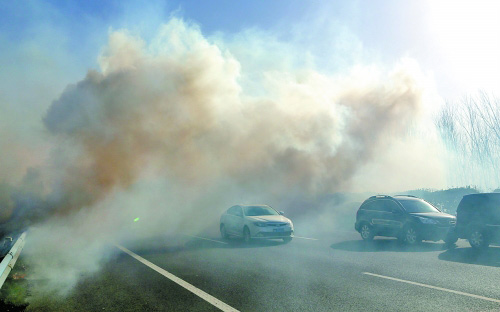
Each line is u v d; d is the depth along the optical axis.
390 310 5.46
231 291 6.80
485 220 11.61
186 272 8.68
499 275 7.89
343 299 6.12
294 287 7.04
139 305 5.98
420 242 13.67
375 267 8.97
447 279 7.54
